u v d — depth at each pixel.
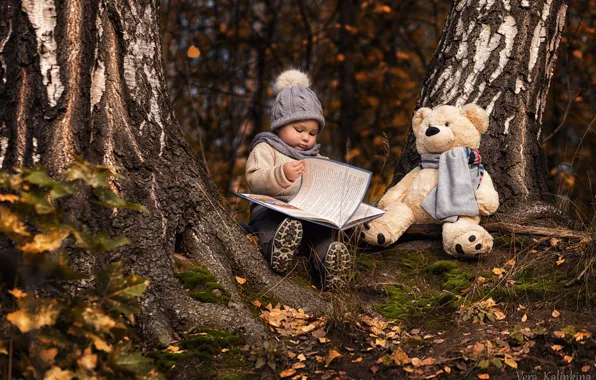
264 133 4.20
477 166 4.09
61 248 3.10
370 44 10.44
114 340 2.70
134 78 3.51
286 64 10.20
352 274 3.83
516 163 4.41
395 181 4.64
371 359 3.11
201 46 9.62
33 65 3.23
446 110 4.14
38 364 2.51
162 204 3.46
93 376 2.47
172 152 3.60
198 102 9.47
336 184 3.84
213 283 3.45
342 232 3.94
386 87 10.29
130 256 3.28
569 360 2.95
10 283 2.79
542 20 4.57
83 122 3.30
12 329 2.60
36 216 2.54
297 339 3.29
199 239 3.60
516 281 3.70
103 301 2.66
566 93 8.47
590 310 3.36
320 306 3.59
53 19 3.26
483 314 3.41
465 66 4.55
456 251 3.91
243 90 9.62
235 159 8.84
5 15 3.23
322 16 10.75
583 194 6.94
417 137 4.25
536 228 4.10
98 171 2.51
